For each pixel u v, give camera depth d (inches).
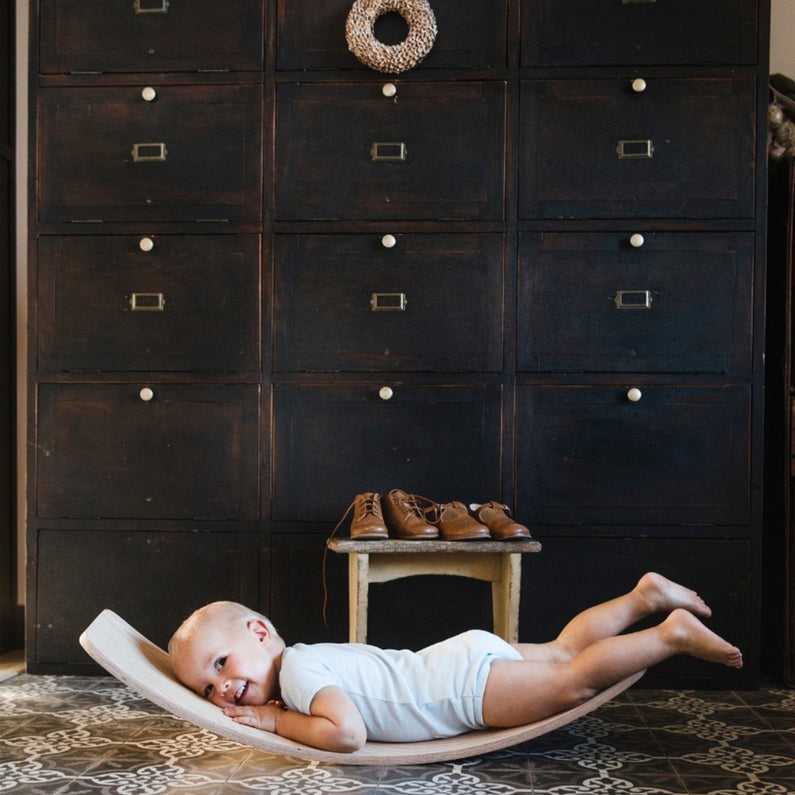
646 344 100.2
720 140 99.7
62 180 103.9
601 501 100.2
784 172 104.9
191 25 102.9
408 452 101.3
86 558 103.3
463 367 101.0
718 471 99.8
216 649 72.2
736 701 93.7
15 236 120.3
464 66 100.9
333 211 101.9
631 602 79.6
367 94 101.8
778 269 106.3
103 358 103.5
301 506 101.9
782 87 112.0
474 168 101.0
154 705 90.7
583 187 100.3
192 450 102.8
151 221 103.2
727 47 99.6
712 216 99.7
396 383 101.3
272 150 102.3
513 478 100.7
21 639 122.1
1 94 117.0
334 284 101.9
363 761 68.9
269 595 102.0
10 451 119.5
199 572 102.6
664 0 99.9
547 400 100.7
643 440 100.2
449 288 101.2
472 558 90.7
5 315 118.0
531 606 100.3
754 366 99.7
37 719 85.6
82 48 103.7
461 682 72.2
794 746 78.0
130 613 103.0
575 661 71.6
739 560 99.5
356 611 88.5
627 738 80.4
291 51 102.2
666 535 99.9
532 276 100.7
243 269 102.5
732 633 99.3
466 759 74.5
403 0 100.1
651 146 99.9
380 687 72.3
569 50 100.3
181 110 103.0
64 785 67.9
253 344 102.3
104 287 103.6
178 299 103.0
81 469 103.5
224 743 78.6
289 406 102.0
